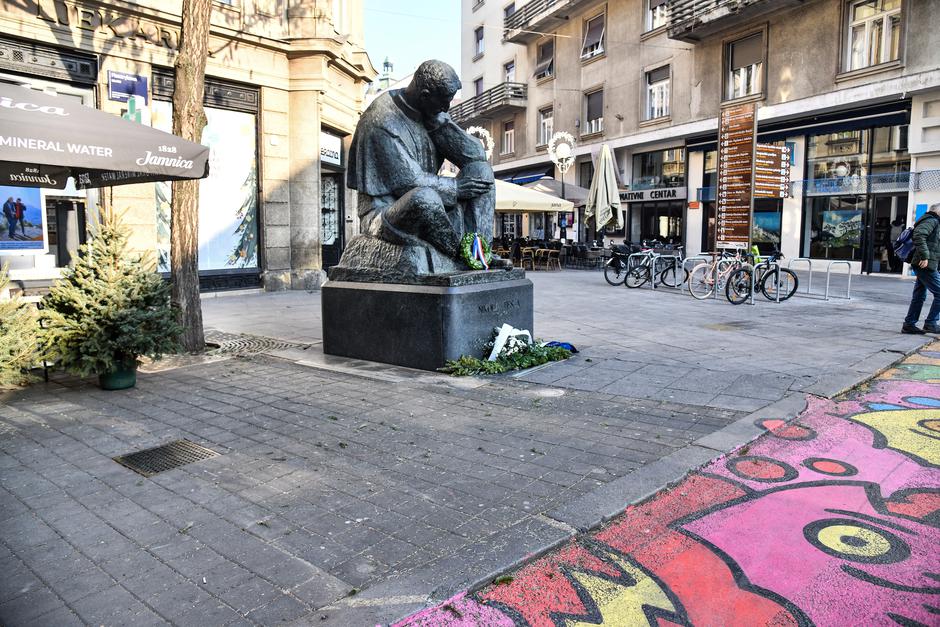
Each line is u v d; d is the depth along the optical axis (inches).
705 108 898.7
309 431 176.6
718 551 110.8
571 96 1187.3
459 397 209.5
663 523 121.0
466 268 264.7
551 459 152.6
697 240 949.2
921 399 200.4
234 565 106.3
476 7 1526.8
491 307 258.1
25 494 135.8
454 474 144.4
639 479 137.6
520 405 199.3
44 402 208.1
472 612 93.3
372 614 91.4
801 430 172.2
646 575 103.7
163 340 231.0
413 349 251.1
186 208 279.1
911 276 669.3
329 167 631.8
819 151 775.1
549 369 245.9
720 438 162.9
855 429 172.6
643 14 1001.5
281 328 357.7
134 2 439.5
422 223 250.2
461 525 119.3
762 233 848.9
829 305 434.6
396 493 134.6
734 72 863.1
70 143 174.1
